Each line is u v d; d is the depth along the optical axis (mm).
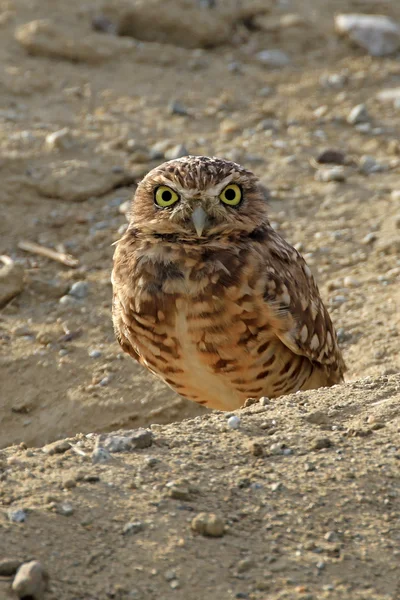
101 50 21516
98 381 12266
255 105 19984
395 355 11930
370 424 7727
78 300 13758
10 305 13688
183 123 18859
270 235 9750
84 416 11836
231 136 18391
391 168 17000
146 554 6172
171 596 5867
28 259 14617
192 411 11859
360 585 5953
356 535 6363
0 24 22125
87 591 5891
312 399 8438
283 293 9445
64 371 12453
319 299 10359
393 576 6027
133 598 5848
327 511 6582
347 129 18891
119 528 6402
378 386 8594
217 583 5961
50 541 6262
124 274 9523
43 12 22641
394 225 14922
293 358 10016
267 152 17750
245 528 6438
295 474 6992
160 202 9172
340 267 14156
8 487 6875
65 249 14836
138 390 12094
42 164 16609
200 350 9484
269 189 16406
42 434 11680
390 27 22891
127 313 9602
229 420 7863
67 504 6633
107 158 16969
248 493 6785
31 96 19703
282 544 6289
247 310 9242
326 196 16094
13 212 15648
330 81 21094
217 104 19844
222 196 9102
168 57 21984
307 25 23594
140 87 20547
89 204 15945
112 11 22844
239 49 22875
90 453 7410
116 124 18500
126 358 12617
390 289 13391
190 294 9188
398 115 19359
